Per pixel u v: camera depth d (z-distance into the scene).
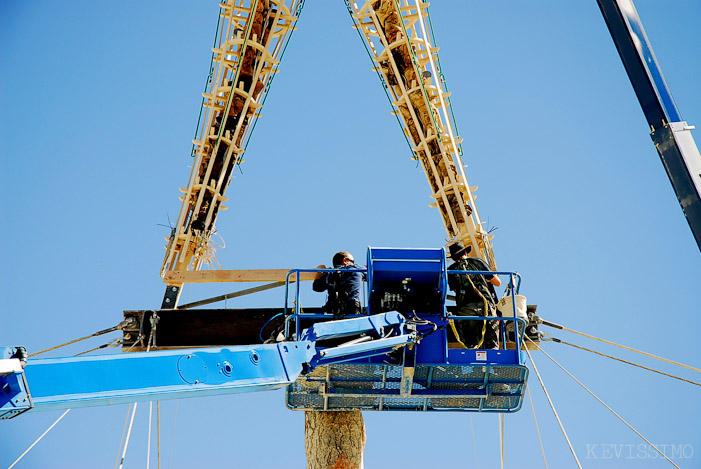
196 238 16.06
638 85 9.17
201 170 16.86
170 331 13.21
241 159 17.20
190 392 7.33
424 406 11.85
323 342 10.34
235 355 7.91
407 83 17.22
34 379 6.35
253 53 17.28
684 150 8.78
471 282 11.90
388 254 10.96
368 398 11.72
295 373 8.46
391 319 10.34
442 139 16.81
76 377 6.56
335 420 12.95
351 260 11.66
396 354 10.72
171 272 14.62
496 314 12.09
